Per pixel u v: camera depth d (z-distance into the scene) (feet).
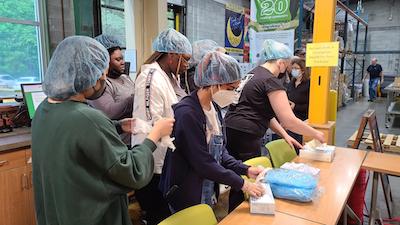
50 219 3.27
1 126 8.48
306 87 10.63
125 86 7.68
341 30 27.48
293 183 4.89
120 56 7.53
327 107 8.60
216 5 23.90
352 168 6.55
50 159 3.16
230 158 5.49
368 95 37.19
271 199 4.59
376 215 7.82
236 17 24.14
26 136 8.13
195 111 4.65
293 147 8.01
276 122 7.99
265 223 4.24
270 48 6.92
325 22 8.02
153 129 4.00
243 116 6.95
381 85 36.22
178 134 4.60
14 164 7.59
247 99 6.89
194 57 7.65
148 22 14.01
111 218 3.52
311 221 4.29
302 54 11.94
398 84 23.94
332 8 7.90
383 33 39.78
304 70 10.68
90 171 3.23
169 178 4.87
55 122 3.19
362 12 39.34
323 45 8.04
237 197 6.14
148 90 5.98
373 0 39.52
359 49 40.83
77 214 3.15
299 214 4.49
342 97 30.07
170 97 6.19
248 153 7.11
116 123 4.37
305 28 21.84
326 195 5.15
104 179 3.29
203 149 4.58
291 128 6.58
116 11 14.29
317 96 8.52
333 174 6.16
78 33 11.20
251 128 6.89
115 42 7.44
